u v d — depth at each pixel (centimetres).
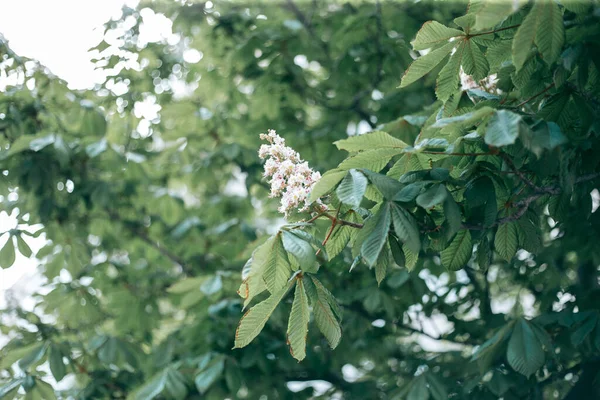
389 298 519
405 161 271
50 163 527
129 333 599
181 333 548
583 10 265
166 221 612
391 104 573
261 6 672
